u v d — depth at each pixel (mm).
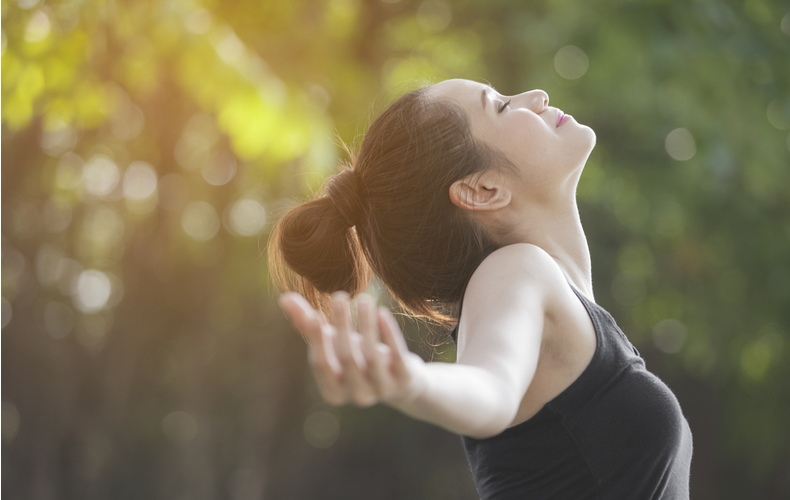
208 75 5730
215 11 6078
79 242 12484
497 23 9969
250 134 6012
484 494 2014
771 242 9547
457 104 2172
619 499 1857
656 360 13500
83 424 12391
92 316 14031
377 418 14625
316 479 14516
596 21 8227
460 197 2127
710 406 13992
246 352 14047
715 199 9391
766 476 13906
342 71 7562
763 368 10695
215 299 13391
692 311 10375
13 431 11703
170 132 9836
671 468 1927
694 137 8016
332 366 1146
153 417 13922
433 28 10211
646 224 10125
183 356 14133
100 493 13141
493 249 2154
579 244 2184
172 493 13836
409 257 2211
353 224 2342
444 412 1288
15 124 5605
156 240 12914
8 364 11695
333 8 7828
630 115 9422
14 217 11273
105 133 10203
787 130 7832
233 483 13977
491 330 1623
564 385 1857
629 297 11781
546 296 1797
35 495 11594
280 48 6988
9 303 11812
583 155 2158
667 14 7648
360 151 2348
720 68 7340
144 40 5668
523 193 2146
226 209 12156
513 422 1908
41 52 5355
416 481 14523
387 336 1157
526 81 9633
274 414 13422
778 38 7371
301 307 1138
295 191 9391
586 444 1844
